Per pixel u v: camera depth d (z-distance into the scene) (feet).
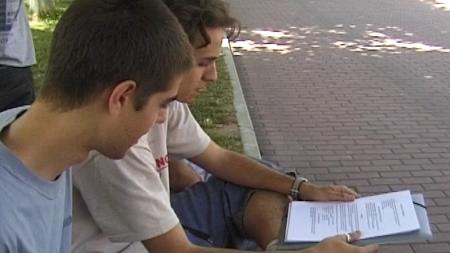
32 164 4.51
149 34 4.66
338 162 17.75
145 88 4.66
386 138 19.63
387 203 7.78
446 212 14.74
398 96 24.22
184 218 8.27
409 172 17.07
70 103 4.54
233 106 21.70
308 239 7.25
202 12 6.87
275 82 26.30
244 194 8.61
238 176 8.72
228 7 7.28
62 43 4.65
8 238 4.17
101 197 6.66
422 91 24.98
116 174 6.52
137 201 6.62
